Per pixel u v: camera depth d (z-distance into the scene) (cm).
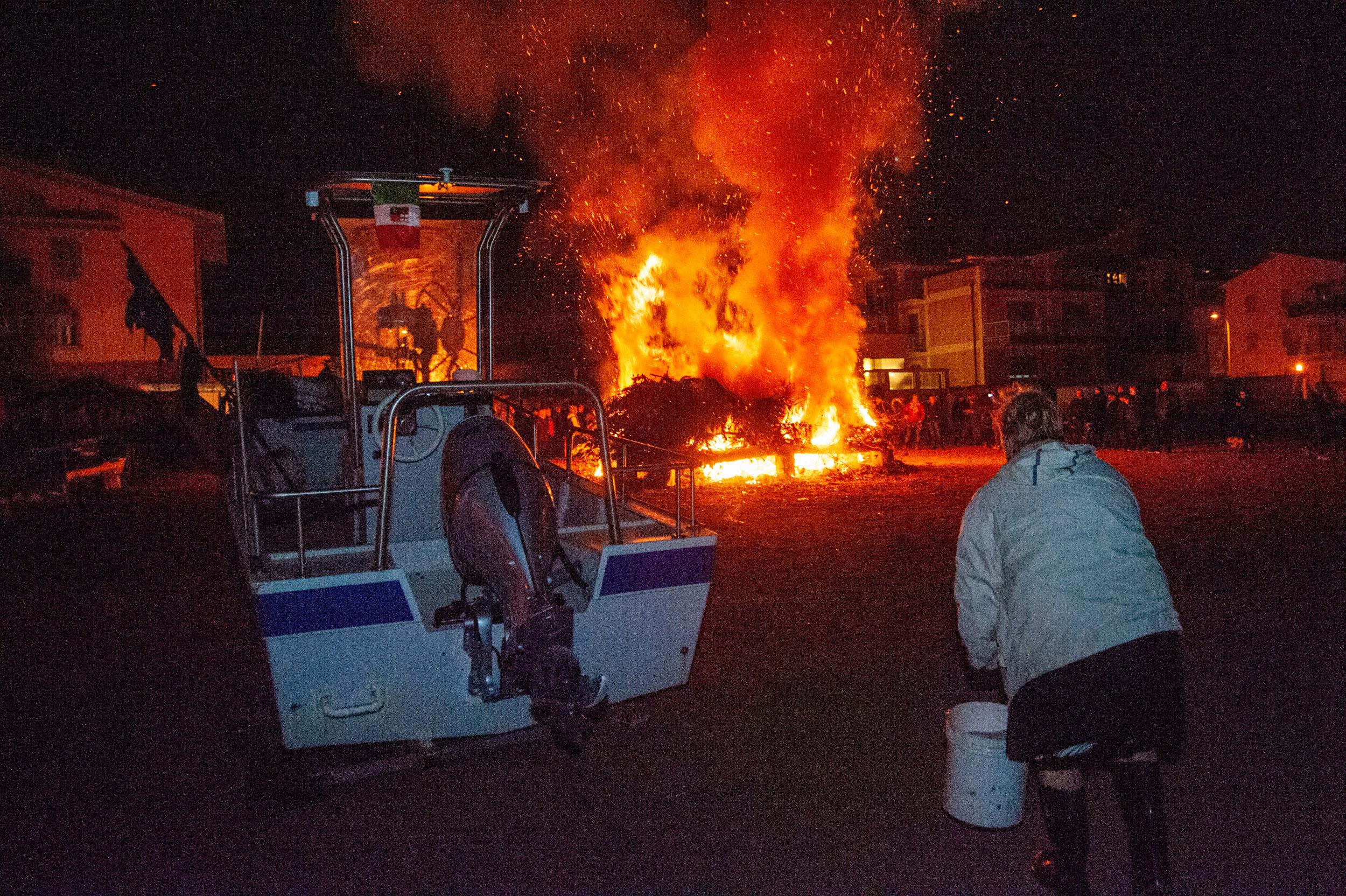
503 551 368
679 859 337
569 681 336
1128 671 258
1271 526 1048
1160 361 4497
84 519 1359
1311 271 4347
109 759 446
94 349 2242
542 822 371
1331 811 360
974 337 4222
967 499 1422
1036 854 333
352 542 561
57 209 2175
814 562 920
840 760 427
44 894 321
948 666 564
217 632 688
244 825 374
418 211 483
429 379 570
